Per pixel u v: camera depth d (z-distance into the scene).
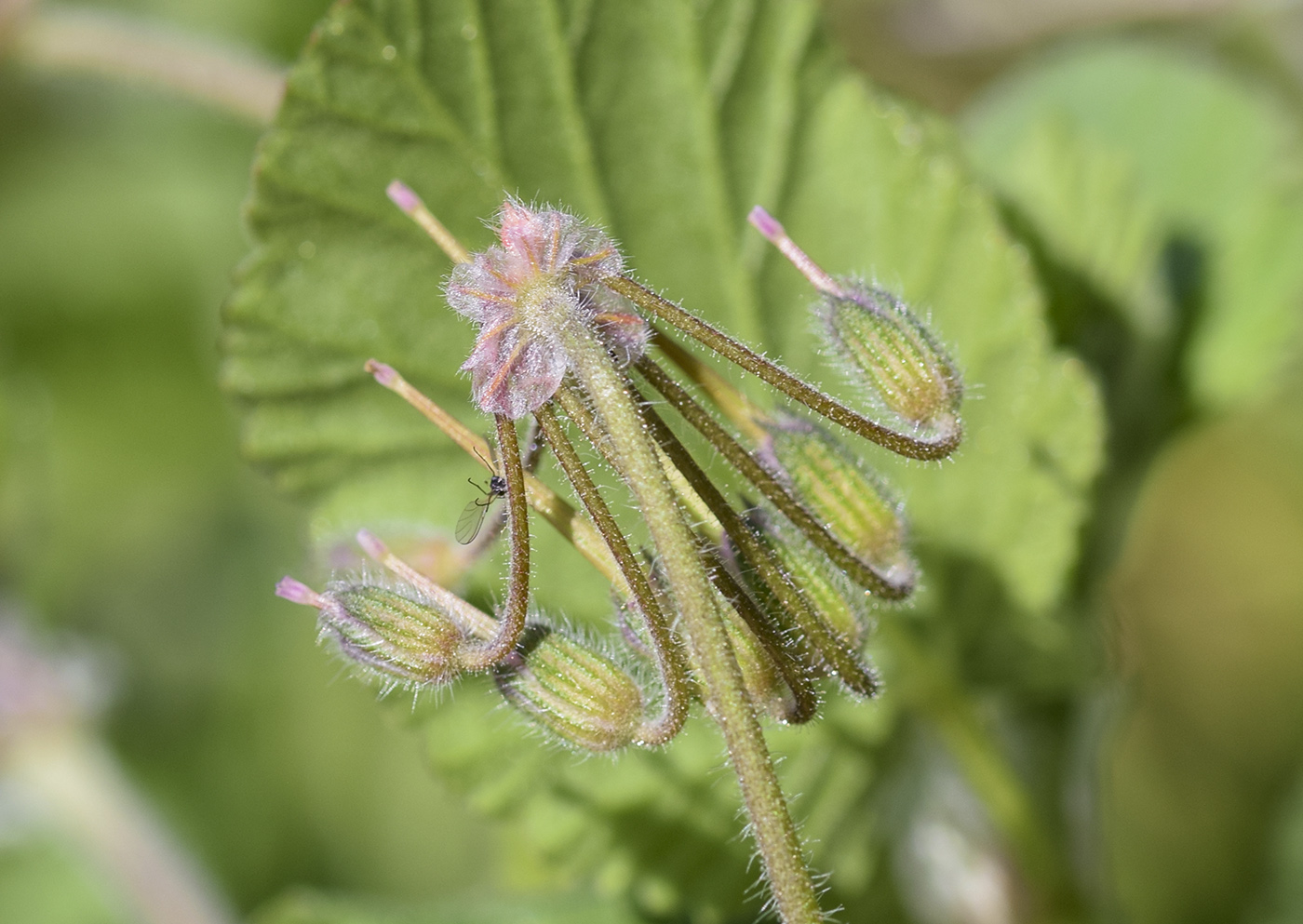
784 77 0.21
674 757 0.22
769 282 0.22
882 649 0.22
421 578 0.19
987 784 0.23
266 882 0.33
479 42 0.21
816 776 0.23
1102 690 0.23
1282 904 0.33
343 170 0.21
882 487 0.19
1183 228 0.25
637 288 0.18
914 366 0.19
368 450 0.22
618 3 0.21
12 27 0.25
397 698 0.22
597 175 0.21
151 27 0.25
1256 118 0.26
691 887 0.22
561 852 0.22
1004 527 0.22
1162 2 0.33
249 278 0.21
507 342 0.18
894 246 0.22
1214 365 0.24
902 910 0.23
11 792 0.27
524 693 0.19
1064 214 0.24
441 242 0.19
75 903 0.32
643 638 0.19
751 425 0.19
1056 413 0.22
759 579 0.19
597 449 0.18
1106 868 0.23
